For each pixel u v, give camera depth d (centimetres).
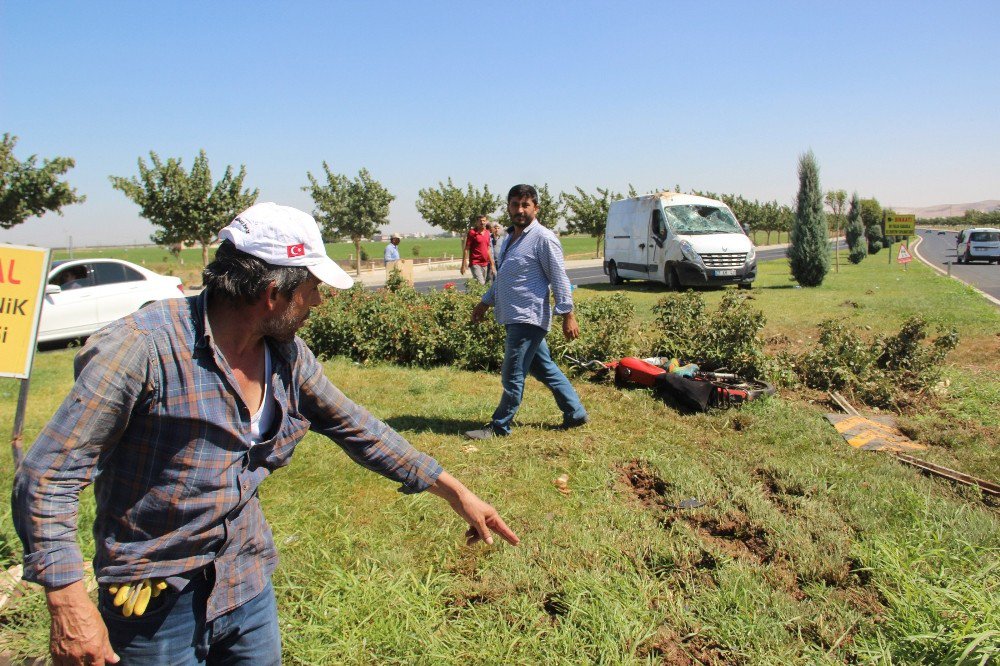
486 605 328
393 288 1540
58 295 1173
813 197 2069
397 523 408
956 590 314
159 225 2778
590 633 308
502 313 562
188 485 166
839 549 380
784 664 291
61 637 154
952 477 494
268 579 194
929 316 1321
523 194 543
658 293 1941
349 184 3462
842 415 661
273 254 166
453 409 671
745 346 803
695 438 582
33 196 2225
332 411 208
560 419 637
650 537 393
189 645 179
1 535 364
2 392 792
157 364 159
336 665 286
